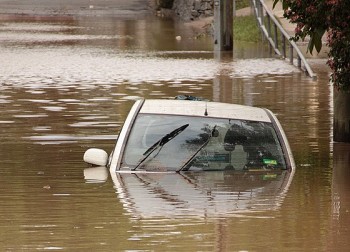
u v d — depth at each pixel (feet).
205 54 204.95
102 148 86.89
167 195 62.80
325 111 115.24
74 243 51.06
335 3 72.79
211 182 66.33
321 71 165.48
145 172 68.59
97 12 388.37
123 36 262.67
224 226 54.90
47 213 58.34
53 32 274.36
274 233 53.62
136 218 56.70
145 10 398.21
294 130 100.78
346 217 57.77
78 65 171.73
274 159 70.23
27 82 143.84
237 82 147.43
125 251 49.44
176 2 369.09
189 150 69.46
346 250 50.24
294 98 127.75
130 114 72.33
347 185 68.08
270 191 64.90
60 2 423.23
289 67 173.78
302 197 63.31
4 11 387.14
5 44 225.76
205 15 336.49
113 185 65.98
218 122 70.69
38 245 50.60
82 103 119.75
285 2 76.89
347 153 86.12
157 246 50.37
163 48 222.07
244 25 261.03
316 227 54.90
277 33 226.17
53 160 79.61
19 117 107.45
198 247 50.26
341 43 76.13
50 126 100.78
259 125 71.46
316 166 77.56
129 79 149.18
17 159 80.43
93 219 56.59
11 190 66.08
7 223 55.83
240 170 68.95
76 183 67.87
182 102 74.18
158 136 70.28
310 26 76.48
